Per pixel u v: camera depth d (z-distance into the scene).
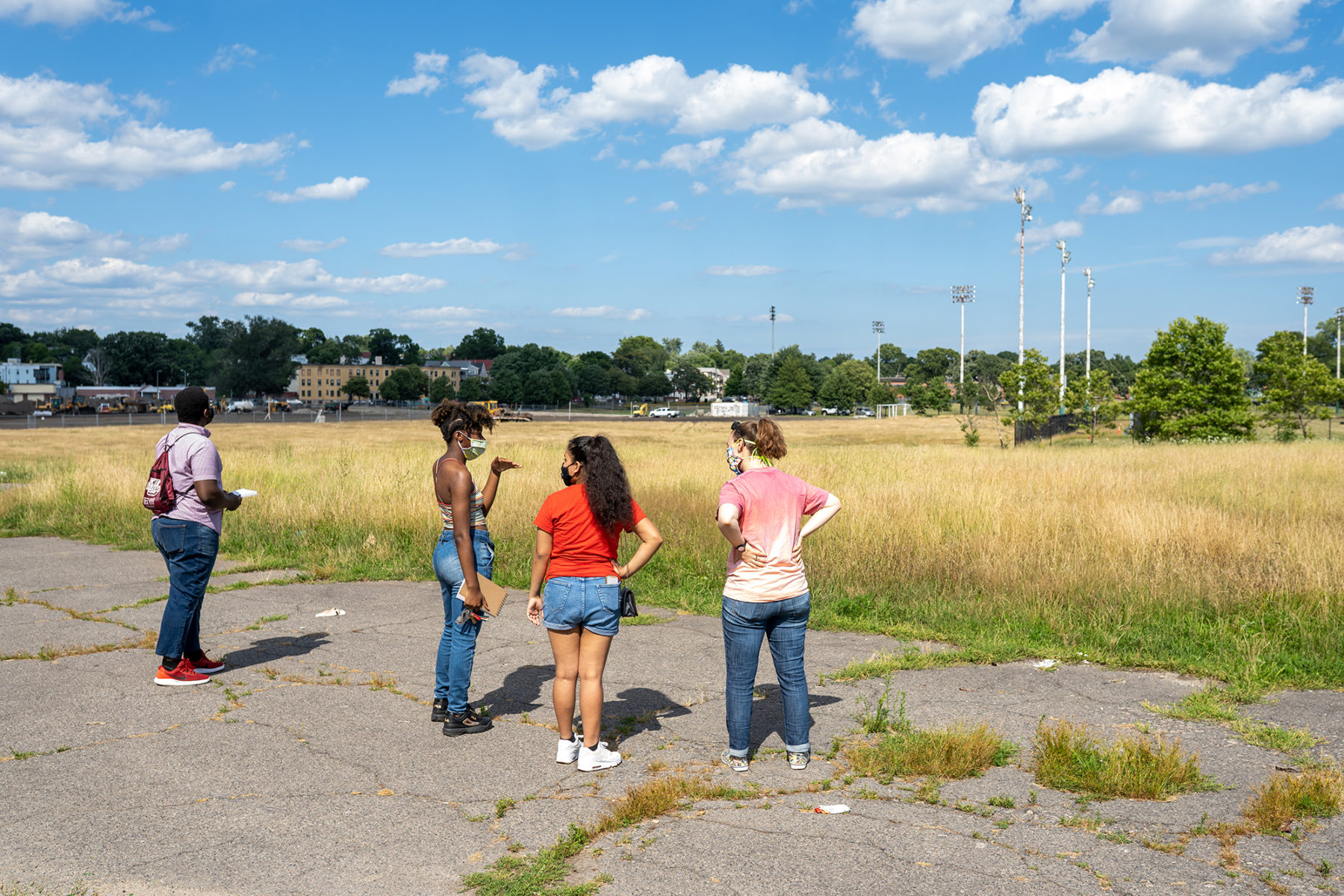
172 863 3.24
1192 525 9.69
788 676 4.24
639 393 188.12
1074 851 3.32
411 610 7.86
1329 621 6.57
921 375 177.50
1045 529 9.95
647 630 7.15
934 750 4.18
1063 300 50.28
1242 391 37.16
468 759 4.34
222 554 10.69
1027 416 39.00
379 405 152.25
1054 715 5.00
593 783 4.04
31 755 4.34
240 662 6.12
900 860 3.25
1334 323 148.38
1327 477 15.84
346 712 5.07
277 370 143.62
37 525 12.83
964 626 7.12
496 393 161.88
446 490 4.70
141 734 4.66
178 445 5.44
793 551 4.20
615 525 4.23
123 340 191.75
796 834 3.49
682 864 3.24
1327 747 4.44
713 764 4.29
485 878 3.12
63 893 3.01
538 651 6.48
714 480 16.00
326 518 12.26
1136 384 38.66
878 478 16.36
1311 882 3.07
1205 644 6.37
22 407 104.50
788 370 145.50
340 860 3.27
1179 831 3.49
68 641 6.61
